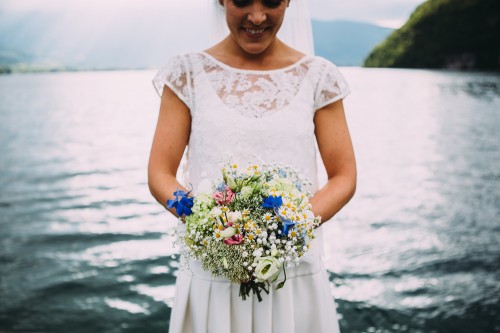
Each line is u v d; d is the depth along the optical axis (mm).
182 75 1819
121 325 6629
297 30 2051
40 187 16953
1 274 8727
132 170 19828
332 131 1833
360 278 7824
